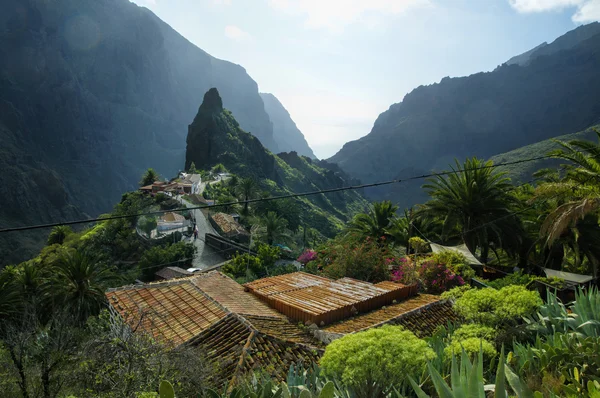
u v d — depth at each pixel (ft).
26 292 89.30
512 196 86.89
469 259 77.97
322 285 57.52
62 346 31.17
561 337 22.93
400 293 55.62
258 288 55.98
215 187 339.57
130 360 26.27
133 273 171.01
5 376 30.32
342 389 19.38
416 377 19.72
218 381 31.91
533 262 88.53
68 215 652.89
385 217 114.52
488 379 20.83
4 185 568.82
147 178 355.36
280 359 35.94
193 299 49.73
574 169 67.51
